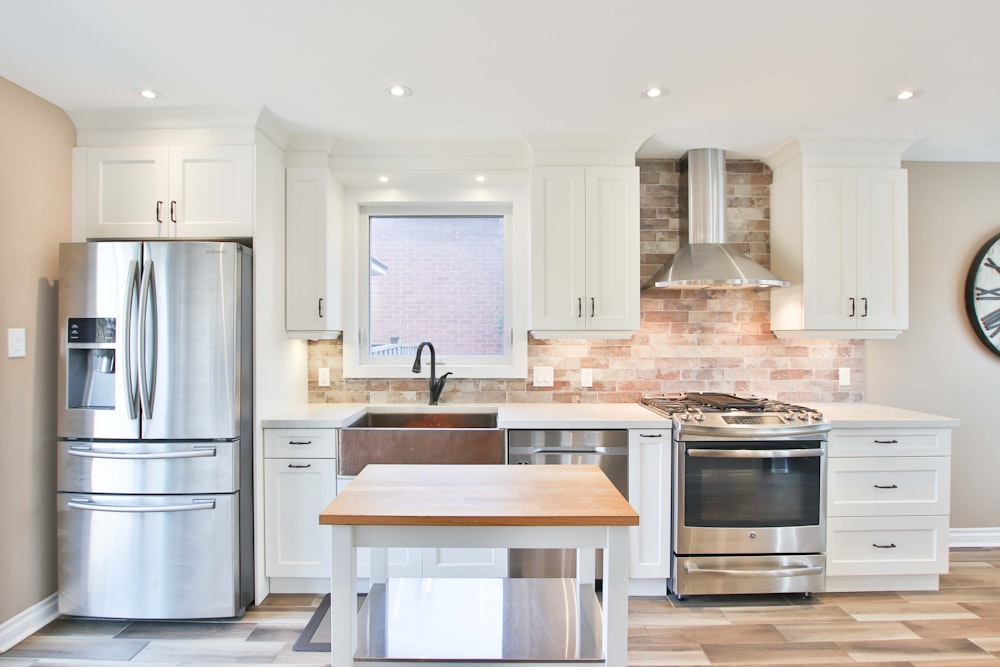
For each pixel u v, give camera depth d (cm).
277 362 278
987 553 312
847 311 288
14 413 224
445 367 320
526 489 158
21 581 226
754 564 254
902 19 178
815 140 286
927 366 323
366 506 141
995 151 307
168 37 188
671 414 259
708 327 322
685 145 299
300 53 200
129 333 232
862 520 260
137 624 236
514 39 191
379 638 151
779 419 255
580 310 289
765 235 321
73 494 236
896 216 289
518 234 320
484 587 187
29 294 231
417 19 178
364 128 273
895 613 245
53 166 243
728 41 192
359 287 327
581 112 254
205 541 235
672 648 217
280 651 215
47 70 212
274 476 256
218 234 254
